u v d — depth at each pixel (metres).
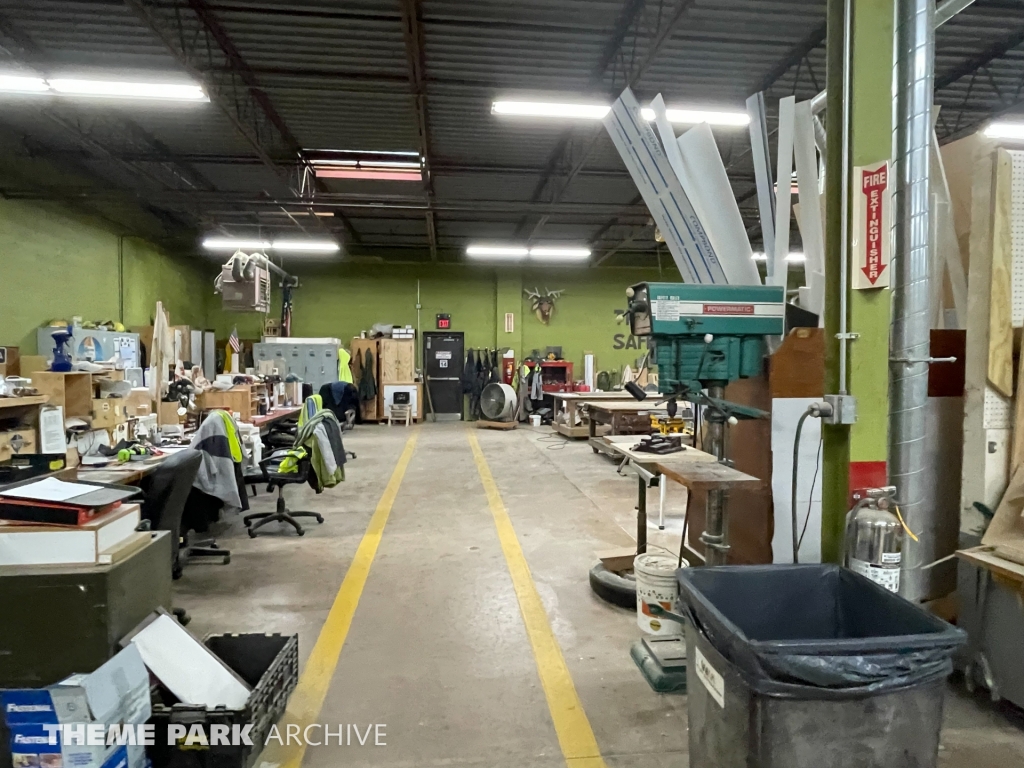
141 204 8.57
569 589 3.25
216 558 3.72
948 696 2.22
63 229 7.38
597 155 6.83
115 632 1.72
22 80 4.37
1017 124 5.21
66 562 1.70
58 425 3.75
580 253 10.34
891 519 1.86
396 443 8.84
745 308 2.21
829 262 2.00
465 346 12.39
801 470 2.36
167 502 3.00
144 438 4.27
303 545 4.02
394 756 1.90
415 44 4.29
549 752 1.92
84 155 6.88
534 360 11.71
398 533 4.30
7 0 4.07
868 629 1.57
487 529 4.39
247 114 5.78
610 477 6.33
